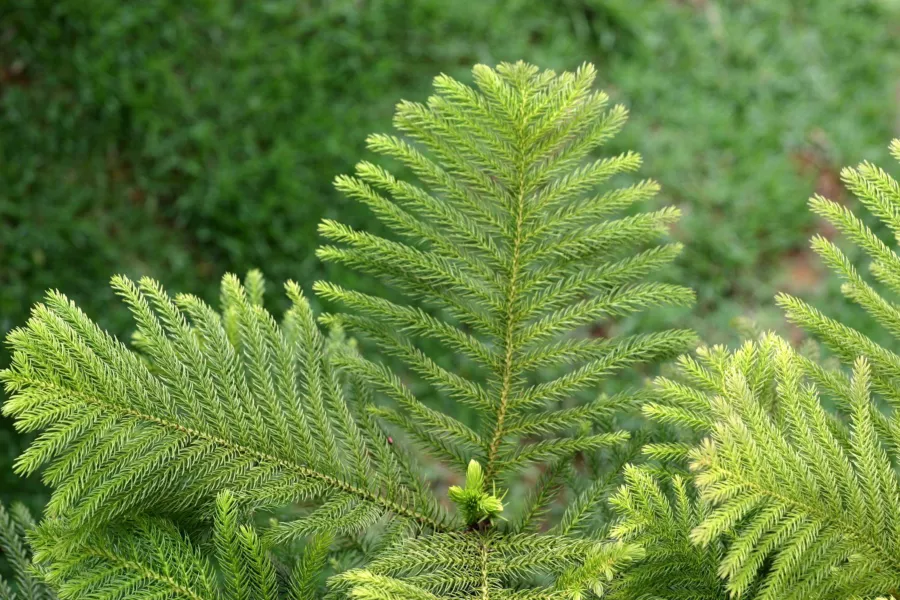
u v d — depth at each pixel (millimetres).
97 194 3129
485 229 1399
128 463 1331
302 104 3258
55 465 1312
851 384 1348
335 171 3195
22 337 1311
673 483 1368
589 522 1422
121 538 1350
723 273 3189
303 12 3338
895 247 3061
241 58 3246
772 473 1313
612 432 1444
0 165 3059
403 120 1378
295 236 3119
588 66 1364
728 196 3271
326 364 1425
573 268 1407
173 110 3189
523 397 1414
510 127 1366
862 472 1330
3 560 2424
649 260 1403
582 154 1386
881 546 1320
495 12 3418
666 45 3500
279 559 1451
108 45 3186
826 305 3086
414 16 3357
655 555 1344
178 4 3248
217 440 1363
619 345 1414
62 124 3137
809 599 1307
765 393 1401
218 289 3094
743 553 1294
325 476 1386
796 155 3430
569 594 1306
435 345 2936
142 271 3064
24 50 3152
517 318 1407
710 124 3393
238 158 3191
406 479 1418
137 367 1348
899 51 3574
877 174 1357
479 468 1380
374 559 1361
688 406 1362
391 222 1399
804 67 3510
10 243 2988
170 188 3170
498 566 1356
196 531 1393
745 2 3580
